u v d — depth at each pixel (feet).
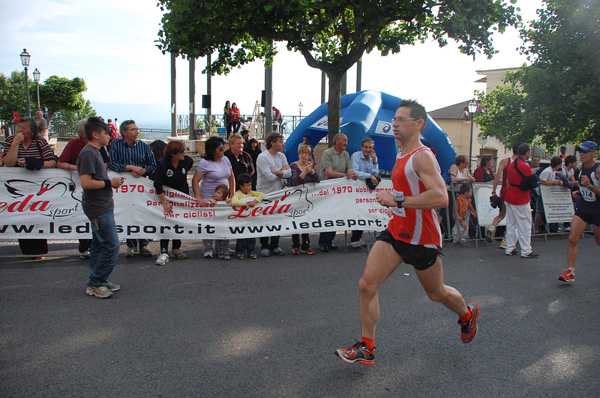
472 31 29.37
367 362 11.53
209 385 10.94
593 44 37.01
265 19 30.27
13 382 10.80
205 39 30.22
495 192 26.94
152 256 22.35
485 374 11.99
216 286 18.15
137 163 21.85
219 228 22.16
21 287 17.29
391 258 11.66
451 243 27.48
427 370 12.09
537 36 39.45
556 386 11.53
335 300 16.93
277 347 13.05
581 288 19.52
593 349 13.71
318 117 39.22
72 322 14.33
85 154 15.66
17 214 20.62
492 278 20.70
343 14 32.40
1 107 139.85
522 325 15.38
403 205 10.95
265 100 58.90
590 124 40.24
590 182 19.31
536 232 31.32
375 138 36.42
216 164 22.58
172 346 12.91
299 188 23.18
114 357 12.17
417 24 31.78
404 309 16.25
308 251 23.67
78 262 20.62
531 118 41.04
